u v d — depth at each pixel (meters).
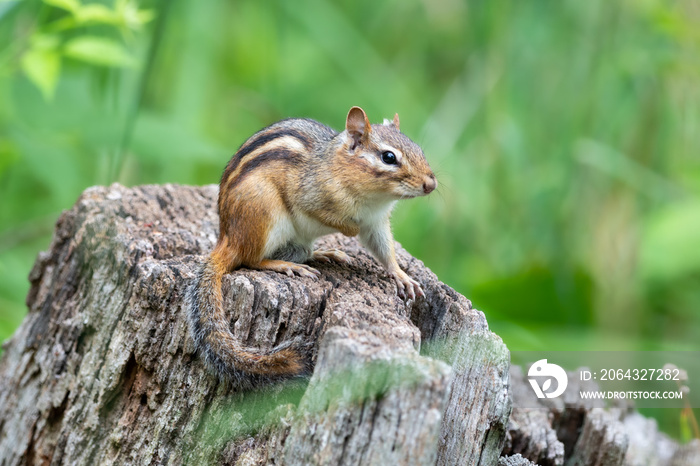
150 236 9.91
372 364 7.03
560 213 15.20
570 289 14.09
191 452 8.55
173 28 16.19
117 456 8.93
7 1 11.57
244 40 18.33
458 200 15.42
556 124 15.73
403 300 9.36
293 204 9.80
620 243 14.46
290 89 18.08
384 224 10.06
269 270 9.56
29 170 15.23
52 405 9.63
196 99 15.87
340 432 7.06
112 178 13.70
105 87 13.66
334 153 9.88
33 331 10.34
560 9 15.76
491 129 15.77
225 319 8.73
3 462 10.21
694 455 10.91
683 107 15.23
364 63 18.00
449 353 8.80
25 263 14.85
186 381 8.65
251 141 9.95
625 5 15.39
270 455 7.78
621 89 15.41
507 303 14.21
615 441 10.02
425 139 15.72
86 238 9.87
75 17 11.64
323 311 8.72
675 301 15.62
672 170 15.45
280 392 8.22
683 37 14.31
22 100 13.44
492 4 16.00
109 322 9.18
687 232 13.96
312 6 17.95
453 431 8.38
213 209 11.20
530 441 9.73
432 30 18.77
